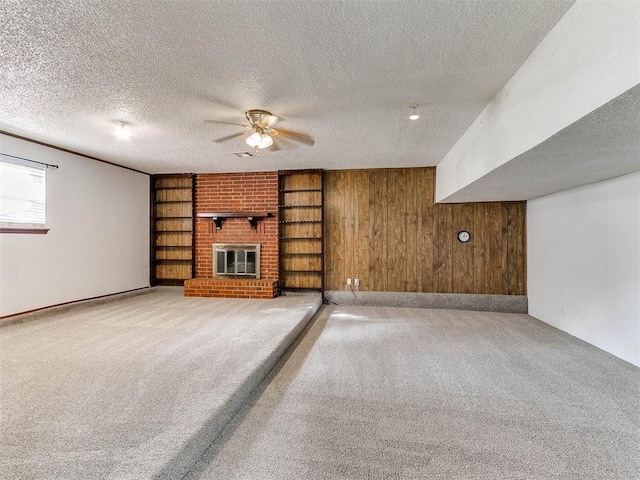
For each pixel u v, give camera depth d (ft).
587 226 11.73
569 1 5.22
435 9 5.38
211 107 9.41
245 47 6.48
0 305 11.71
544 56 6.28
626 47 4.30
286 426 6.58
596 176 10.20
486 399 7.68
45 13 5.36
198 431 5.56
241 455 5.72
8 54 6.63
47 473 4.51
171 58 6.87
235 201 18.88
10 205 12.09
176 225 19.51
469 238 16.96
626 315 9.98
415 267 17.44
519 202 16.52
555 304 13.74
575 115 5.39
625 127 5.67
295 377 8.79
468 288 16.98
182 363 8.36
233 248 18.83
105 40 6.19
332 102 9.05
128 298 17.12
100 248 15.96
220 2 5.17
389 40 6.25
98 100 8.96
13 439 5.24
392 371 9.18
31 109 9.61
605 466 5.51
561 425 6.67
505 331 13.07
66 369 7.93
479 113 9.93
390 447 5.97
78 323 12.16
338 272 18.11
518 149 7.47
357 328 13.43
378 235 17.75
